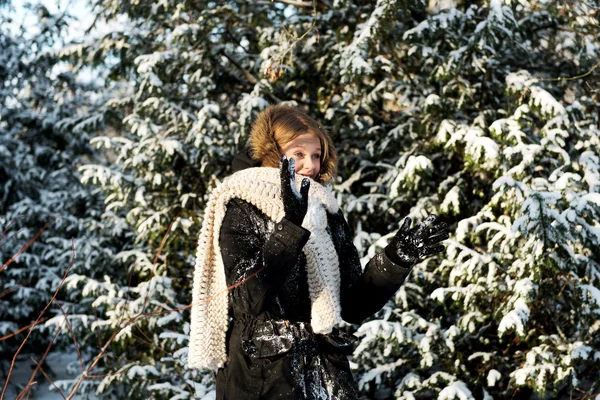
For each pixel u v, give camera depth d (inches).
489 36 153.0
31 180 263.1
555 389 135.9
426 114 163.6
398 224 166.9
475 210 163.9
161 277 169.3
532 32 177.3
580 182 141.9
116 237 207.0
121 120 211.5
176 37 179.6
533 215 127.5
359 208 166.1
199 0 187.2
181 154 178.2
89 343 182.2
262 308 61.9
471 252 141.3
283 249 60.6
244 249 65.6
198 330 70.1
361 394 157.6
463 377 148.7
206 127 176.4
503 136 147.3
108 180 185.0
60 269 228.2
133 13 195.6
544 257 129.0
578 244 136.8
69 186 258.2
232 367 68.6
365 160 181.8
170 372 164.2
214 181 181.3
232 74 199.9
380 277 70.0
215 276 71.2
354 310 71.9
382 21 155.2
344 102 176.1
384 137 181.0
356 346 157.9
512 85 152.3
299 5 187.9
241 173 71.0
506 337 154.5
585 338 138.5
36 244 235.6
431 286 158.4
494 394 150.6
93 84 275.1
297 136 73.5
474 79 170.2
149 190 190.1
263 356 67.2
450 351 145.3
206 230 70.6
